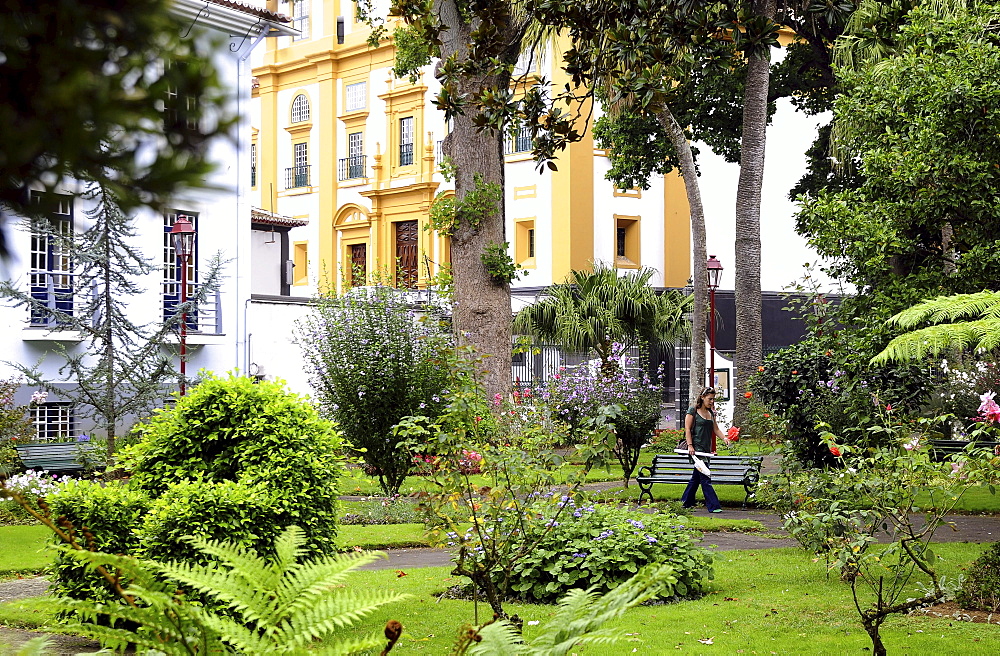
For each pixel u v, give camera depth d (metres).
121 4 1.22
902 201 12.76
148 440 8.29
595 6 10.95
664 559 8.98
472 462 7.55
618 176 29.84
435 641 7.29
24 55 1.20
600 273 27.58
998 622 7.75
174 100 1.25
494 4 11.94
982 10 13.32
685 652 6.92
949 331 9.51
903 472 7.29
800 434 13.91
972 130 12.41
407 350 16.34
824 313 15.15
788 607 8.46
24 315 19.53
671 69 10.95
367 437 16.23
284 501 7.61
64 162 1.21
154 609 3.06
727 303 37.56
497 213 23.19
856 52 21.91
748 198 25.47
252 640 3.11
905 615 8.06
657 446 22.84
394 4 12.49
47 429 20.05
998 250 12.09
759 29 10.47
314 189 46.53
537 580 8.99
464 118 23.17
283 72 47.69
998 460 7.14
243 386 8.29
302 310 24.70
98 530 7.33
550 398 18.36
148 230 21.50
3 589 9.30
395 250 44.31
